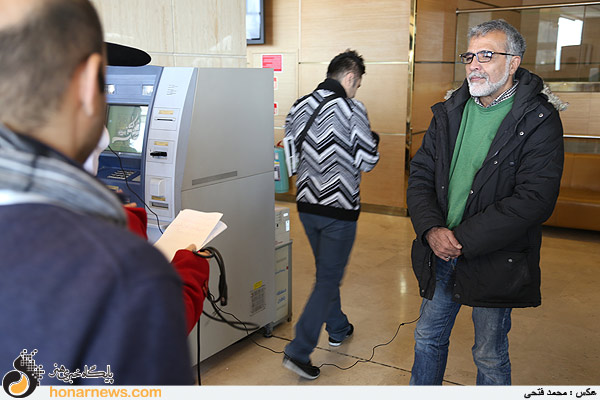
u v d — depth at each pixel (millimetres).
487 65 1956
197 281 1194
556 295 3816
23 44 550
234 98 2684
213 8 3354
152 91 2461
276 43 6516
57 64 565
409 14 5617
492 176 1984
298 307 3582
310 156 2805
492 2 6965
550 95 1995
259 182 2934
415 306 3611
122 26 2816
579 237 5262
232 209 2770
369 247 4891
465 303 2014
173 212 2404
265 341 3119
